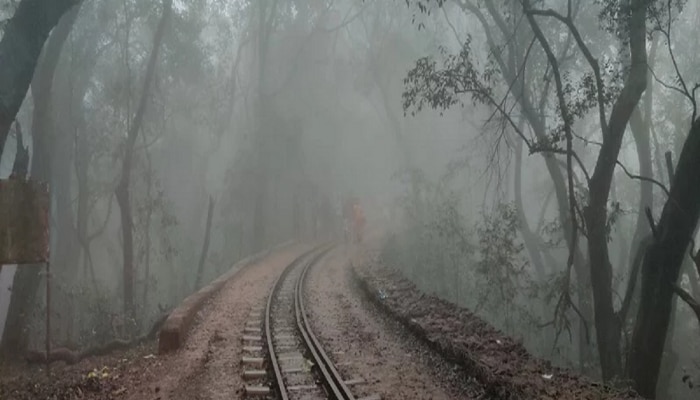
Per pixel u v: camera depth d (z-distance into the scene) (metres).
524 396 7.12
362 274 20.08
